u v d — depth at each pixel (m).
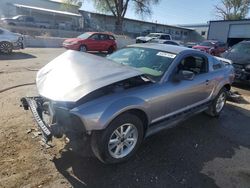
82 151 3.11
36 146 3.57
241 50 9.28
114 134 3.16
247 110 6.08
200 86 4.47
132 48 4.70
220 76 5.05
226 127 4.90
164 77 3.76
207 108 5.04
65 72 3.44
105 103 2.96
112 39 18.16
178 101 3.99
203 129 4.70
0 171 2.99
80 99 2.87
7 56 12.15
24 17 35.03
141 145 3.87
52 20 44.50
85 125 2.83
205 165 3.50
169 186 3.01
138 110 3.31
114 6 38.78
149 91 3.45
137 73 3.28
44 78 3.55
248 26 33.31
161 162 3.47
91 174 3.09
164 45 4.70
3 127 4.06
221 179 3.22
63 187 2.84
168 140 4.12
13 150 3.43
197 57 4.57
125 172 3.19
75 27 39.81
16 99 5.43
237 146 4.14
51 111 3.14
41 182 2.88
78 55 3.94
